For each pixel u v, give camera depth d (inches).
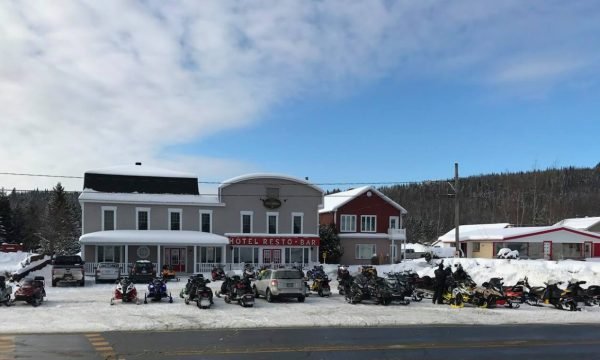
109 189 1977.1
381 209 2364.7
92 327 682.8
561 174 5364.2
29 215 3688.5
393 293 1005.2
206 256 1987.0
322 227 2265.0
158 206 1969.7
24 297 915.4
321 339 609.0
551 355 522.6
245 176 2071.9
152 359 479.2
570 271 1350.9
